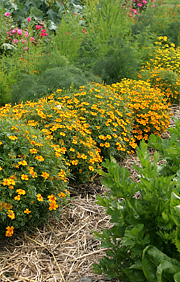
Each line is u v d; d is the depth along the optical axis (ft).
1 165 8.64
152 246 5.82
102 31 23.66
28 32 23.67
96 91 14.08
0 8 25.32
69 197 10.27
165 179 6.43
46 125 11.34
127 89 16.74
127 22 24.67
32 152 9.00
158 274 5.28
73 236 9.14
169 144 8.66
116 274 6.85
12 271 7.77
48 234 9.14
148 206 6.45
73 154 11.25
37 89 15.78
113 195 6.97
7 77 18.57
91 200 10.86
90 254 8.45
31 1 28.53
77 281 7.55
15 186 8.54
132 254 6.17
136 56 21.67
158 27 28.04
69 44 22.47
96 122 12.89
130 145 14.02
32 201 8.57
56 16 29.09
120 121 13.55
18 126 9.43
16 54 21.31
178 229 5.73
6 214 8.36
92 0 26.86
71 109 13.41
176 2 33.19
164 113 16.14
